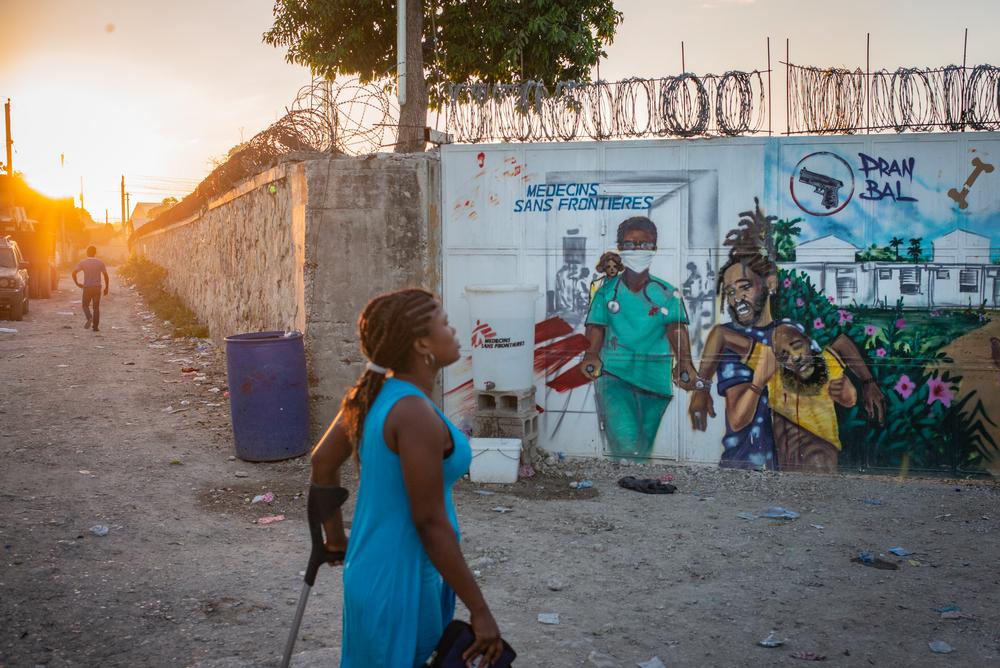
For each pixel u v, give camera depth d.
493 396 7.57
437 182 7.96
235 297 13.72
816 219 7.40
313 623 4.45
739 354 7.59
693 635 4.36
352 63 17.00
